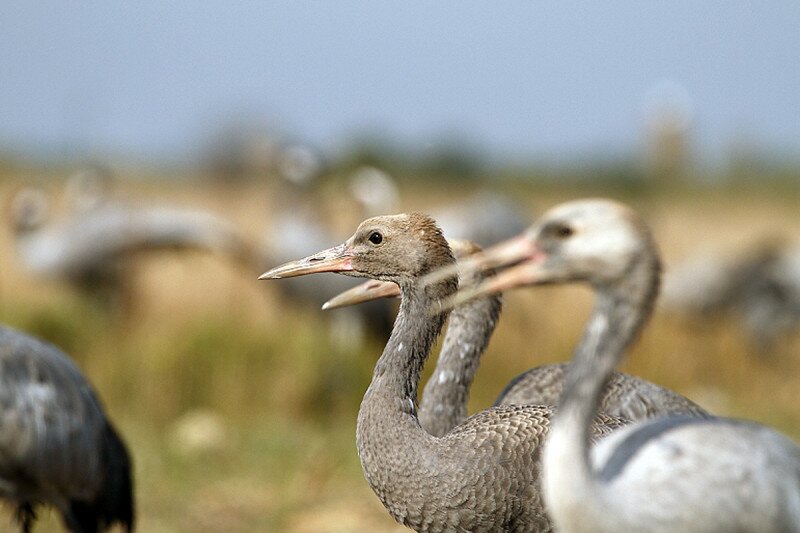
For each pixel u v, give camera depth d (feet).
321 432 41.55
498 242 57.93
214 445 38.99
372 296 26.04
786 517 17.40
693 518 17.06
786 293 59.11
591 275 17.29
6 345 29.25
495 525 21.79
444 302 23.02
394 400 22.44
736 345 55.77
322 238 56.70
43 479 29.19
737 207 132.46
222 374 43.73
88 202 66.28
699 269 61.62
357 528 32.35
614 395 25.21
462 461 21.72
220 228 57.52
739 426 18.13
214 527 32.99
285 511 34.01
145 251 58.34
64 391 29.60
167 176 133.59
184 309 52.39
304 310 52.90
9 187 112.68
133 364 43.91
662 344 49.96
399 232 23.08
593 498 16.76
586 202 17.65
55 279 59.98
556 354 47.57
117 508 30.89
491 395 44.37
